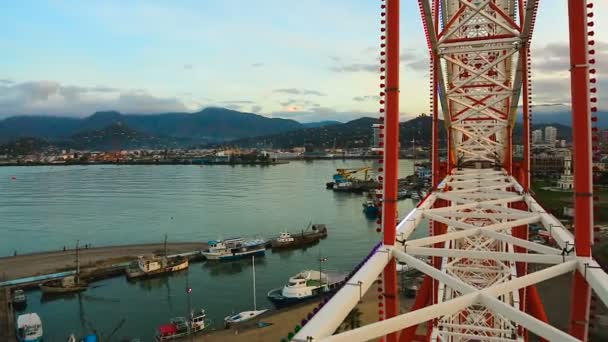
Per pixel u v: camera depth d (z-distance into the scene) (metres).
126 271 62.34
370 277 8.41
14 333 43.97
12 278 59.72
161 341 42.44
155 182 178.88
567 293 45.66
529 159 18.30
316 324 6.83
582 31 8.48
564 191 89.94
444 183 19.56
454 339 18.91
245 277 61.22
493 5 17.42
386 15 9.75
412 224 12.05
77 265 61.41
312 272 56.66
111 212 108.00
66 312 50.25
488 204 15.02
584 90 8.53
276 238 78.62
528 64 17.41
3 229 90.69
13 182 182.12
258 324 44.69
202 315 45.94
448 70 21.55
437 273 8.93
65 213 107.06
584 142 8.63
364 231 86.38
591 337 32.91
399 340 11.61
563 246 9.58
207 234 85.75
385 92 9.84
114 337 44.00
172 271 63.25
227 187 158.38
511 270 18.36
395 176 9.83
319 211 107.75
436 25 18.86
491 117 22.27
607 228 56.25
